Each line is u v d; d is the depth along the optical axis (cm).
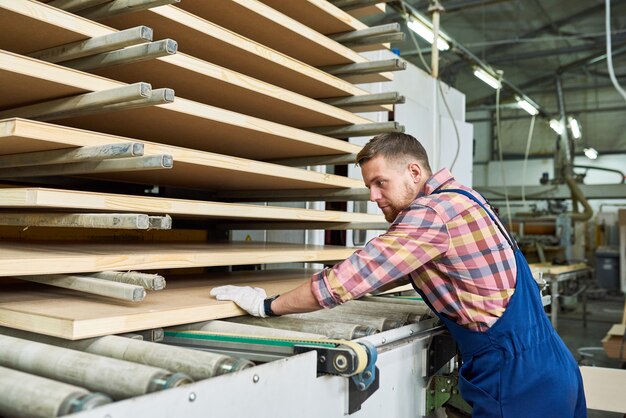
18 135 100
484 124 1318
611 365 476
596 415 351
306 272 229
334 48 196
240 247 181
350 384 116
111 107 116
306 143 178
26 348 96
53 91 117
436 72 400
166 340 126
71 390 74
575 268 620
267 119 202
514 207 1171
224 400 84
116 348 101
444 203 135
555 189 1002
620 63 1018
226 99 170
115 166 117
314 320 136
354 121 205
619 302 928
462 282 139
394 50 333
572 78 1127
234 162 145
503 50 948
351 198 207
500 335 139
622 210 731
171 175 167
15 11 104
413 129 355
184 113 132
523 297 142
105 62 124
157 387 80
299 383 101
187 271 219
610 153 1258
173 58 131
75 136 110
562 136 1018
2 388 78
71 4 130
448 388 166
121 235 204
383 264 128
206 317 126
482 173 1317
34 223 125
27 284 153
